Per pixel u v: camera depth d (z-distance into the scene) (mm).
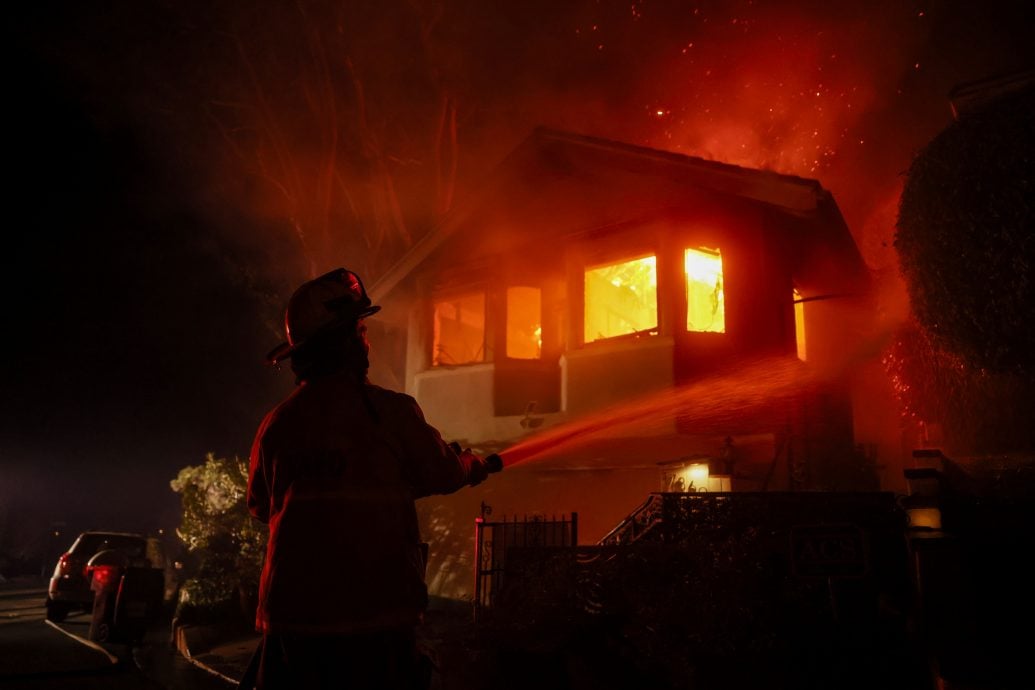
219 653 10172
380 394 2309
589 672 5605
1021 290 6711
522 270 12672
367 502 2145
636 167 11445
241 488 13016
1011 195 6836
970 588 5043
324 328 2340
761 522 6395
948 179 7250
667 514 6797
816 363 12445
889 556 5953
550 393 12117
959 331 7148
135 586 11438
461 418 12758
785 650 5285
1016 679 4668
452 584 12438
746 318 10422
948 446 8039
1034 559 5906
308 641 2037
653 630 5629
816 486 10781
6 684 7965
